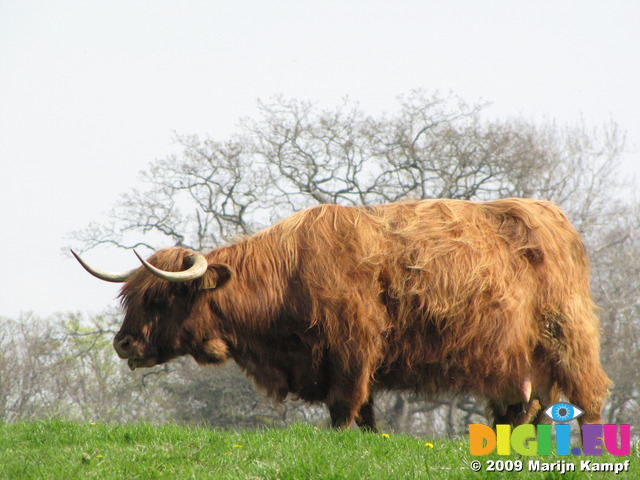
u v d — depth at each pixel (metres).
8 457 30.03
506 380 36.91
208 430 35.19
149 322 37.56
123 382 136.00
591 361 37.00
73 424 35.34
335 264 35.91
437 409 128.00
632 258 126.25
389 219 37.12
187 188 122.56
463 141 126.12
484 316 36.00
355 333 35.50
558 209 39.34
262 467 28.33
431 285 35.81
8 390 131.00
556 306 36.84
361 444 31.94
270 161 125.19
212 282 36.78
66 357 138.38
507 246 37.03
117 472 28.17
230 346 38.00
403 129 126.81
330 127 125.00
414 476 27.31
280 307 36.84
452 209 37.56
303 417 117.88
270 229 38.50
